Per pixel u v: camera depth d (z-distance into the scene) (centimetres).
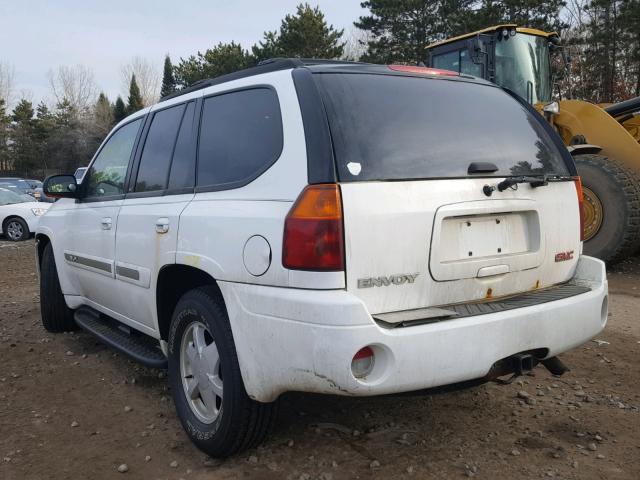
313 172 277
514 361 303
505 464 322
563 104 916
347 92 304
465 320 284
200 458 334
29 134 6575
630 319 602
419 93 329
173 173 380
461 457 329
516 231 332
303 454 332
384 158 291
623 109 921
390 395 287
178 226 346
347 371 259
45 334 584
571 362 478
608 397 409
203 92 378
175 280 373
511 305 309
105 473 320
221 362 312
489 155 328
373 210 277
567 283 361
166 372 469
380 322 273
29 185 2762
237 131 336
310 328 265
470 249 311
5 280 904
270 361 282
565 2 3231
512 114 362
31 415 394
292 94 304
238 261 297
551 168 356
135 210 402
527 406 395
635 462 324
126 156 451
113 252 430
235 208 309
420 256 289
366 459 327
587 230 835
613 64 3114
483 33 948
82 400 418
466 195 306
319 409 388
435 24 3909
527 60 973
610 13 3097
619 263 891
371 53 4094
